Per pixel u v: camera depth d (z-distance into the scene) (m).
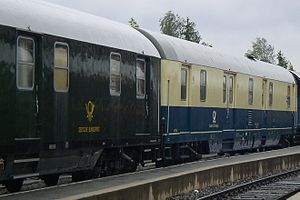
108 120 14.34
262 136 26.92
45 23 12.07
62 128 12.48
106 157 14.98
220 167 16.22
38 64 11.78
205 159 21.80
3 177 10.94
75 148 12.98
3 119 10.79
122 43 15.11
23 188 13.33
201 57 20.52
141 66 16.27
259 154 24.27
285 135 30.78
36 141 11.64
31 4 12.06
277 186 16.66
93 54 13.65
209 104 20.92
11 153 10.99
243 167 17.97
